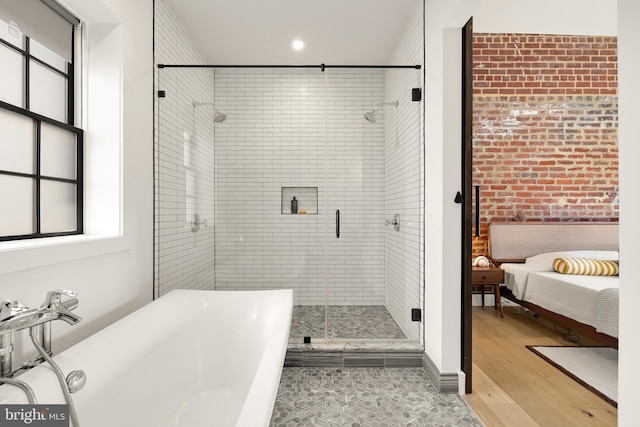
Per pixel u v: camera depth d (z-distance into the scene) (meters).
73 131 1.78
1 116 1.34
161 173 2.37
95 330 1.68
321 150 3.00
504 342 2.93
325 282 2.92
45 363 1.13
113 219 1.87
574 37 3.90
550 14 3.32
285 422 1.76
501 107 3.92
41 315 1.03
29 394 0.97
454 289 2.08
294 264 3.04
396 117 2.77
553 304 3.00
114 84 1.88
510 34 3.89
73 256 1.48
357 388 2.12
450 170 2.06
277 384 1.15
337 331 2.63
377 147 2.95
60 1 1.67
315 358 2.39
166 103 2.43
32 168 1.50
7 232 1.38
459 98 2.06
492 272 3.49
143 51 2.15
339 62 3.41
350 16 2.68
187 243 2.69
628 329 0.95
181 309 1.94
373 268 3.00
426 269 2.36
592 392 2.10
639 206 0.92
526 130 3.93
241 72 2.98
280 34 2.93
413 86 2.52
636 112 0.93
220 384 1.87
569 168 3.93
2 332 0.95
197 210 2.81
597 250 3.79
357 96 2.94
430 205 2.28
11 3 1.38
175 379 1.69
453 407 1.92
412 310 2.51
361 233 3.00
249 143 2.99
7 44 1.39
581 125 3.93
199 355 1.91
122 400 1.31
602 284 2.77
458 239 2.07
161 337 1.64
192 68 2.74
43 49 1.61
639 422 0.92
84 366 1.20
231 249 3.03
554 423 1.78
